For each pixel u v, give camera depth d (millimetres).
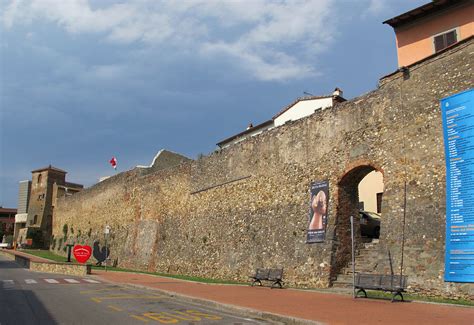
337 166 20031
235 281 23781
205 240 28422
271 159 24344
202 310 13484
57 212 60625
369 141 18750
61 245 55812
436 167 15922
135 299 16125
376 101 18844
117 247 41062
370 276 14867
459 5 20156
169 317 11961
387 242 16938
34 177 73375
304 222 21156
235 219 26141
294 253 21156
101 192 47438
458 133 15203
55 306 14031
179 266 30484
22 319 11578
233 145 27906
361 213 24219
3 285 21438
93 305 14297
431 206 15758
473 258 13898
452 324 9672
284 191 22922
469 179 14547
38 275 28906
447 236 14805
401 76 17922
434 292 14820
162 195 35406
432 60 16797
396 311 11719
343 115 20297
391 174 17500
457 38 20094
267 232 23328
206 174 30172
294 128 23094
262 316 12039
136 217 38875
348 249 19453
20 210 82750
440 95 16266
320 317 10992
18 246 69375
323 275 19062
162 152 43000
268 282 22094
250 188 25531
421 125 16750
